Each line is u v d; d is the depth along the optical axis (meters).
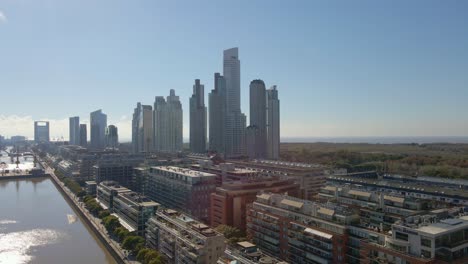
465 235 160.75
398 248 163.25
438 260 150.88
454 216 190.88
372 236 182.38
